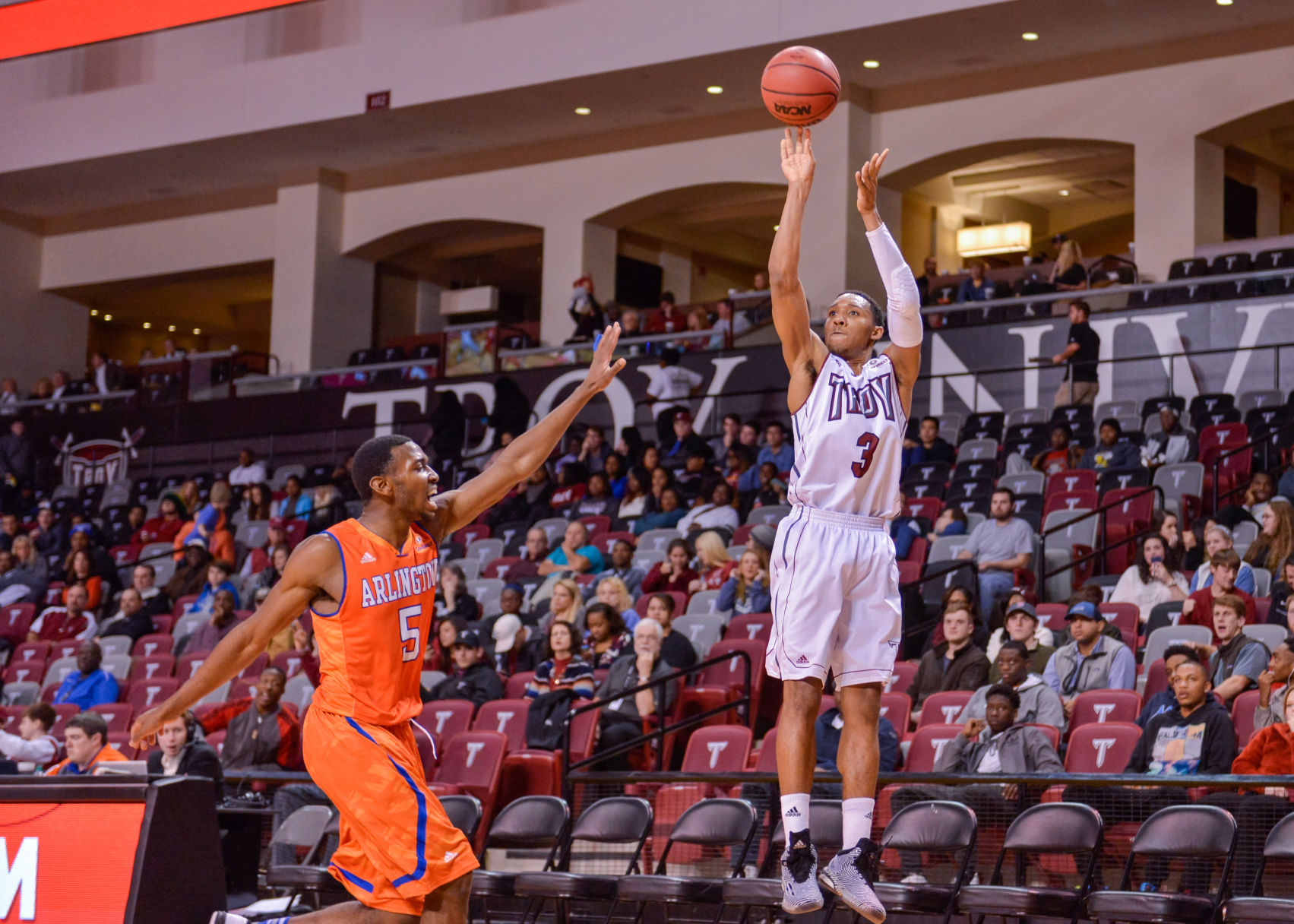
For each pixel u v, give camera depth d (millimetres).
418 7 20562
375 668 4508
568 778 8133
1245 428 13453
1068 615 9141
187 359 22109
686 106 20703
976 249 23766
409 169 23703
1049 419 15344
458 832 4496
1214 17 17500
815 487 4547
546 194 22656
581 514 15531
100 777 5164
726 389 17641
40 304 26656
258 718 10133
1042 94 19094
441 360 19844
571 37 19453
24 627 16672
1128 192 24406
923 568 12047
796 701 4465
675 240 25062
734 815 7512
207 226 25297
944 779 6832
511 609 12133
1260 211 20969
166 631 15445
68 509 21266
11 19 22547
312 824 8453
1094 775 6453
